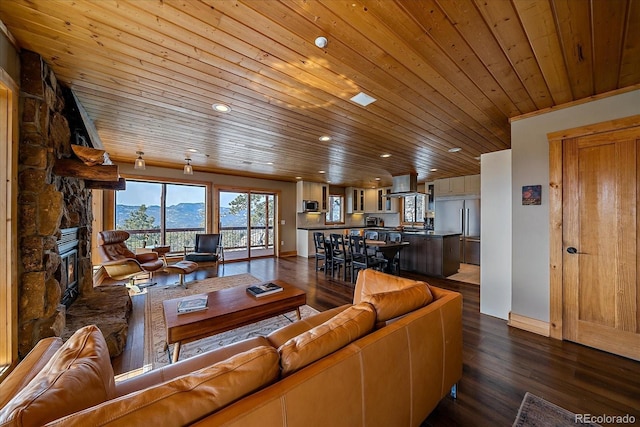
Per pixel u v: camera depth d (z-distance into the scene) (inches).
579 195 91.7
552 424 57.1
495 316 117.8
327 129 124.0
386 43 62.5
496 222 117.6
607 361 81.1
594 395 66.0
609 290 86.3
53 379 27.8
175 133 131.6
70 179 100.2
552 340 95.1
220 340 99.4
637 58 66.9
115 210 213.9
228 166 220.7
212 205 256.4
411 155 176.7
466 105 96.8
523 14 52.7
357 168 226.1
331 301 139.7
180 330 73.7
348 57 68.6
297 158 187.9
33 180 69.7
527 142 103.3
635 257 81.7
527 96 89.2
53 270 78.1
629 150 82.4
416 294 61.2
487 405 63.0
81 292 117.0
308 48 65.0
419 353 51.6
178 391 27.0
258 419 27.9
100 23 56.7
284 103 96.9
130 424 22.7
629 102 81.8
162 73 77.4
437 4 50.4
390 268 199.2
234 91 88.0
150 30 59.1
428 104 96.4
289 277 194.9
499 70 73.6
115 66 74.2
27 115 68.2
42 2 50.6
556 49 63.8
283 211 304.7
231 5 51.3
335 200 354.6
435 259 194.5
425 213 312.7
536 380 72.2
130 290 158.2
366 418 40.6
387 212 351.3
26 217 68.4
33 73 68.7
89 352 34.9
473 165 210.4
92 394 29.2
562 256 95.0
